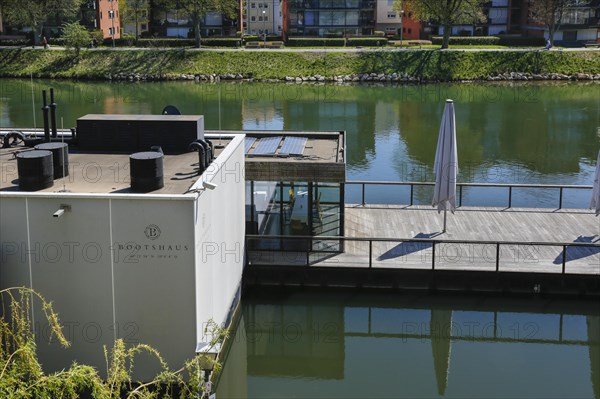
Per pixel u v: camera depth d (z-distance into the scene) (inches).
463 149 1713.8
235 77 2972.4
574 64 3002.0
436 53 3019.2
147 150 703.7
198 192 538.6
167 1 3253.0
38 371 398.6
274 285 796.0
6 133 739.4
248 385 685.3
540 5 3245.6
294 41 3398.1
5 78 3002.0
